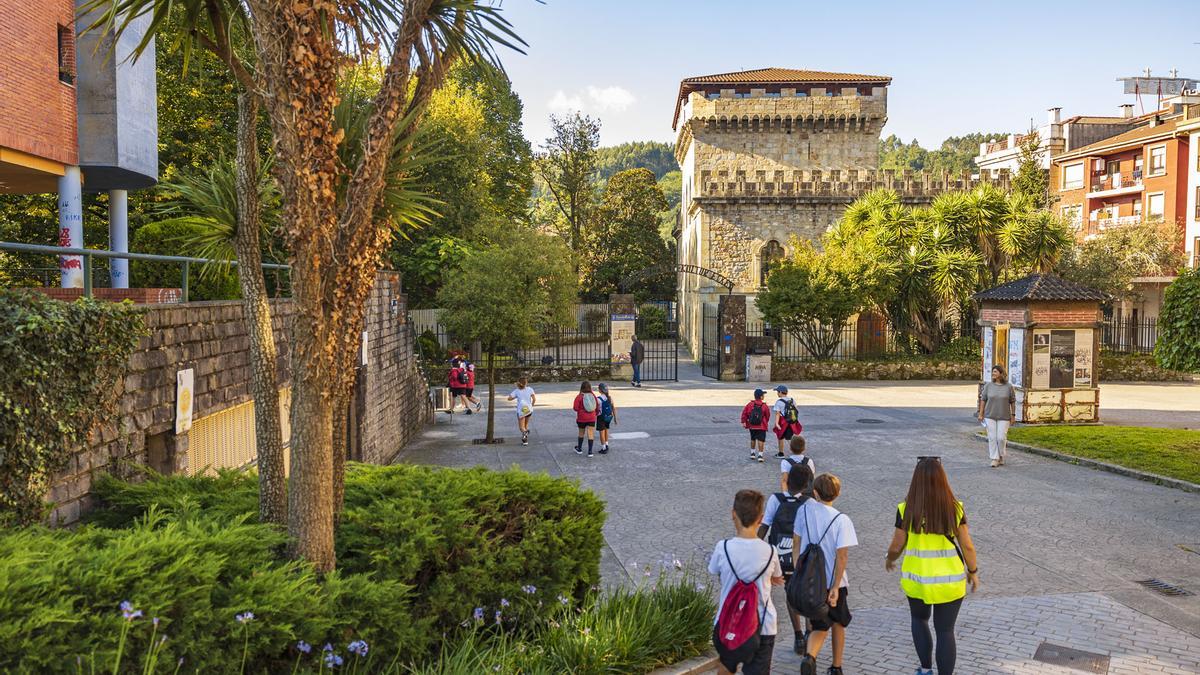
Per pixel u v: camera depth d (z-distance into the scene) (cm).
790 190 4656
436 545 577
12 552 398
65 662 359
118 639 373
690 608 680
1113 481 1423
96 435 588
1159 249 4306
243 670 441
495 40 588
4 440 478
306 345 513
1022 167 4734
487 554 611
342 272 532
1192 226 4566
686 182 5972
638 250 6575
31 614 351
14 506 486
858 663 654
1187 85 6094
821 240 4572
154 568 422
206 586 427
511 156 5162
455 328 1881
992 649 678
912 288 3578
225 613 427
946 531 579
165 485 616
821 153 5166
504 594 612
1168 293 1566
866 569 929
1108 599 809
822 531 598
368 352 1504
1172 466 1464
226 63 567
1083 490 1352
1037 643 690
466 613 586
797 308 3506
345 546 574
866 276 3497
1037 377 2003
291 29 485
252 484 695
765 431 1641
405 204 610
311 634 461
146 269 1295
